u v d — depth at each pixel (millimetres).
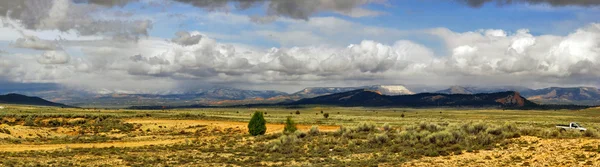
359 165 40094
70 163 44656
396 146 50562
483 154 42812
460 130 54656
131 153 53906
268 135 68750
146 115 126625
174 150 56719
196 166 42844
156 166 43062
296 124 109062
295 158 47188
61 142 69875
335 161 43719
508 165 36375
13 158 49094
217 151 54594
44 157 50312
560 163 35250
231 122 112688
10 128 80750
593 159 35219
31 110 172500
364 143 54844
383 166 39312
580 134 49844
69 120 106625
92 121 107000
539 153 40062
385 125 66500
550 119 165250
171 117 123812
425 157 43562
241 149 55938
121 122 106438
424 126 64250
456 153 44094
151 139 75125
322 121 127688
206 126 99562
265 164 43469
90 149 58125
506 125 56875
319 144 55844
